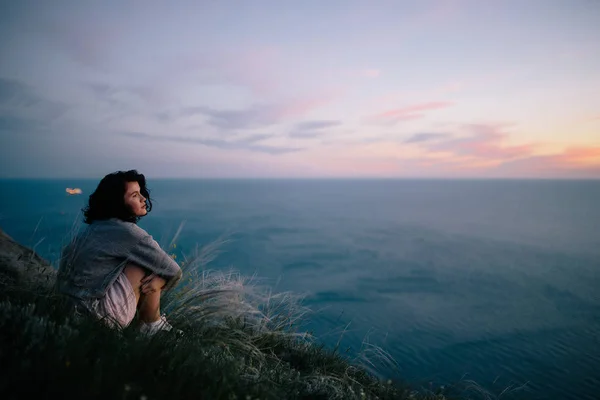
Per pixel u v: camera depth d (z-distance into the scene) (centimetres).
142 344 144
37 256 268
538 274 11769
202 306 320
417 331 6775
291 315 388
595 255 15188
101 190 227
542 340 6519
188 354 160
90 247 208
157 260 221
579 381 4988
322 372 305
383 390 309
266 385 177
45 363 100
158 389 114
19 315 128
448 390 349
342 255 13888
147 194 244
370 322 7050
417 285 10306
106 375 107
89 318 168
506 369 5347
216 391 132
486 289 10044
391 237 18775
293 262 12344
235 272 393
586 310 8331
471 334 6756
